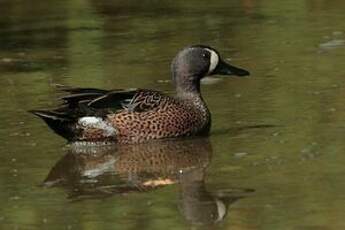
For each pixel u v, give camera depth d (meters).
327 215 11.25
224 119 15.40
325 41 20.27
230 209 11.64
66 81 18.27
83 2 26.03
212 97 16.58
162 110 14.74
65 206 12.06
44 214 11.85
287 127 14.72
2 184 12.92
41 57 20.45
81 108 14.62
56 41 21.94
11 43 21.95
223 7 24.70
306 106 15.67
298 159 13.19
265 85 17.08
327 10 23.34
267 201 11.77
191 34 21.92
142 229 11.27
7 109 16.47
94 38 22.05
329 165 12.86
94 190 12.66
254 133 14.57
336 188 12.01
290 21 22.50
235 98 16.44
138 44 21.20
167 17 23.95
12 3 26.25
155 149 14.38
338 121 14.79
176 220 11.47
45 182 12.95
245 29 22.02
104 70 19.00
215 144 14.30
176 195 12.29
